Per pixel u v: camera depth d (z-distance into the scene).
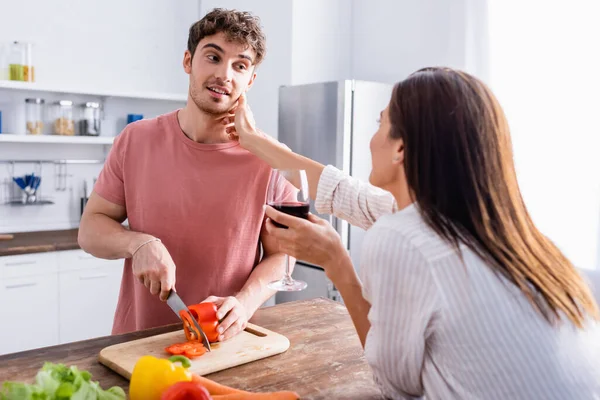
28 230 3.34
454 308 0.77
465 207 0.78
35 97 3.30
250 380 1.07
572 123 2.57
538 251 0.81
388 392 0.92
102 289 3.11
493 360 0.77
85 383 0.80
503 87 2.79
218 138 1.62
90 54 3.48
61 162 3.41
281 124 3.28
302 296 3.18
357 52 3.75
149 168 1.60
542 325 0.77
